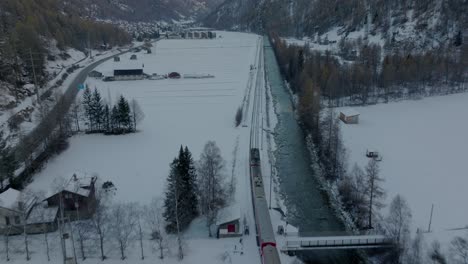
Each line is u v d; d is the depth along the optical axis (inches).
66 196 2006.6
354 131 3336.6
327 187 2566.4
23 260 1723.7
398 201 1875.0
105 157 2896.2
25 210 1887.3
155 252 1779.0
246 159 2854.3
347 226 2108.8
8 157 2401.6
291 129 3639.3
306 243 1829.5
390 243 1786.4
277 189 2503.7
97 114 3385.8
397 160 2743.6
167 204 1948.8
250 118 3831.2
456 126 3420.3
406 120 3609.7
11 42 4574.3
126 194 2313.0
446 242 1712.6
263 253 1668.3
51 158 2861.7
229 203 2097.7
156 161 2815.0
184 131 3474.4
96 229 1809.8
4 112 3444.9
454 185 2373.3
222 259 1745.8
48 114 3161.9
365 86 4269.2
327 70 4387.3
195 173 2143.2
